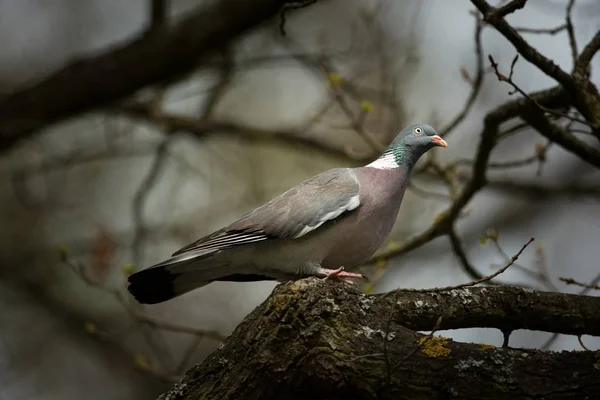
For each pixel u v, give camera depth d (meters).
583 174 14.91
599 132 7.79
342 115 13.45
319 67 11.54
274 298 6.50
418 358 6.23
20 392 14.83
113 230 14.79
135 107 12.72
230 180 15.16
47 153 14.27
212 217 14.54
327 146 13.05
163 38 11.57
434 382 6.17
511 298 6.62
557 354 6.26
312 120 12.02
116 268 14.75
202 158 15.30
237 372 6.55
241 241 7.76
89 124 15.26
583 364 6.16
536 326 6.67
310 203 7.82
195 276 8.10
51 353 15.26
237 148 15.16
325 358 6.28
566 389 6.08
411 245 10.11
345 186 7.94
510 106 8.60
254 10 11.34
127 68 11.65
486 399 6.13
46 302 14.91
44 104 11.75
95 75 11.66
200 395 6.67
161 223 14.31
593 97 7.96
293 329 6.38
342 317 6.41
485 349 6.29
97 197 15.32
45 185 15.27
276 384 6.42
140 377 14.97
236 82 14.06
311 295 6.42
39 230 15.10
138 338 14.80
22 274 14.79
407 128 8.56
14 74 15.48
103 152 13.42
